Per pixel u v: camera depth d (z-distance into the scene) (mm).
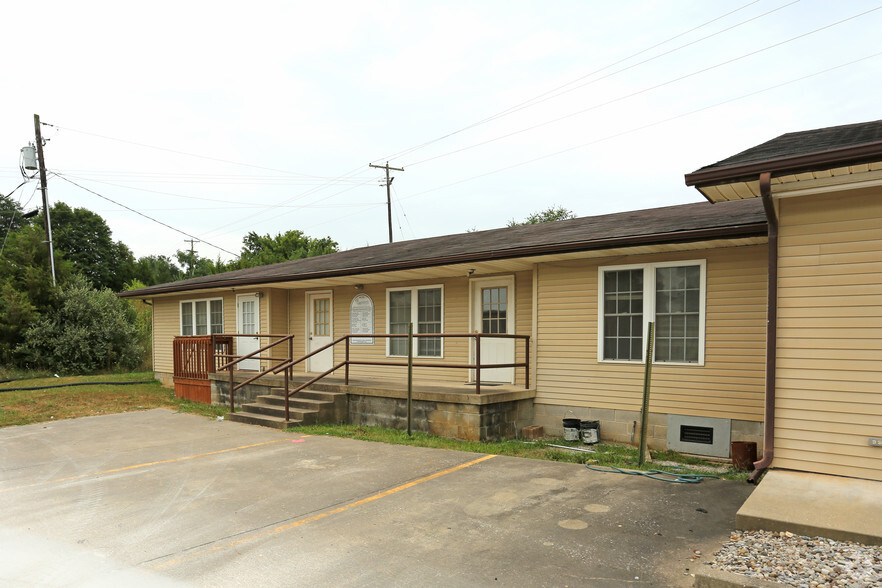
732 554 4004
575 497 5816
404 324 12461
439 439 9000
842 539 4062
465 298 11344
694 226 7426
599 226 9891
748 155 6203
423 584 3930
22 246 21781
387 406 10156
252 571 4191
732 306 7832
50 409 12547
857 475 5234
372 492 6156
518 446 8492
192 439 9406
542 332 9727
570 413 9359
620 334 8867
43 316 19812
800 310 5543
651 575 3971
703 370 8047
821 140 6332
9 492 6383
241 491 6289
